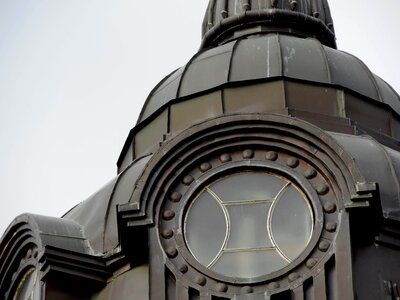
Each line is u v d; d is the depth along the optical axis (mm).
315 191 34906
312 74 37906
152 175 35312
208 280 34344
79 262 35812
